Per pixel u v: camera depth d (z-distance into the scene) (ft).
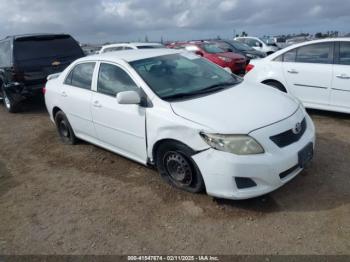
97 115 14.51
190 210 10.95
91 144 17.95
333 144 15.33
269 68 21.21
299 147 10.65
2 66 26.71
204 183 10.85
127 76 13.25
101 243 9.83
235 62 39.09
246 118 10.44
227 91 12.81
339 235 9.22
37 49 25.93
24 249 9.91
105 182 13.53
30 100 31.71
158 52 15.02
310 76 19.26
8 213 11.94
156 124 11.64
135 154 13.43
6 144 19.62
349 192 11.20
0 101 32.65
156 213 11.02
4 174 15.37
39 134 20.99
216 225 10.12
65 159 16.39
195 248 9.27
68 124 17.48
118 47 39.78
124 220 10.83
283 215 10.30
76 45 28.19
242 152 9.86
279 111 11.10
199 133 10.36
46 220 11.27
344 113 20.33
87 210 11.62
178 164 11.62
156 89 12.35
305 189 11.57
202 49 42.06
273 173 9.96
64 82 17.12
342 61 18.22
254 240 9.34
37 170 15.44
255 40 59.16
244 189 10.12
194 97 12.15
